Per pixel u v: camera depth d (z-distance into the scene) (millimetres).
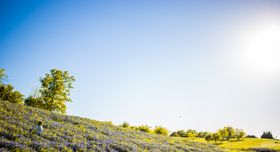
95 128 27016
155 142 31125
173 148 29281
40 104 49156
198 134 118875
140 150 20656
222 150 42438
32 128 16922
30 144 13320
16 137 13742
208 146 45219
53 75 51219
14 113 20797
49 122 21625
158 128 76438
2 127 14898
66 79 52531
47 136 16156
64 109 50469
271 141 82062
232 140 94750
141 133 39812
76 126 24625
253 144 73062
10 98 59500
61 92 50719
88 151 15312
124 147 19812
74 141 17016
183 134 110500
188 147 35406
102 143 19031
